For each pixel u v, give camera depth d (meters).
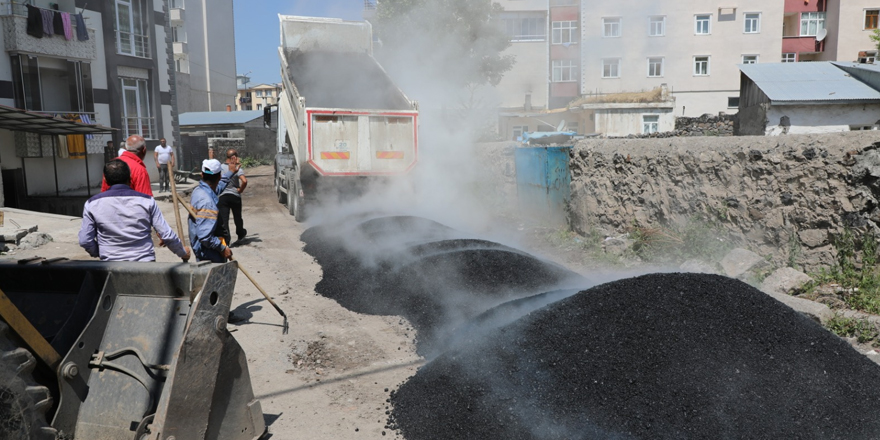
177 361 2.86
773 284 5.97
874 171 5.75
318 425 3.90
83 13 19.98
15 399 2.63
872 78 21.69
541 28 30.22
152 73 23.11
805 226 6.38
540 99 30.86
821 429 3.37
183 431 2.93
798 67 23.88
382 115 11.61
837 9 40.41
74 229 11.19
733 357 3.85
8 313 2.66
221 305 3.09
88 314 3.27
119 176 4.52
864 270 5.78
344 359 5.07
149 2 22.81
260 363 4.94
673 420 3.44
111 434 3.05
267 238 10.77
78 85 19.84
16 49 17.69
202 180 5.78
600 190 9.55
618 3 27.12
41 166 18.59
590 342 4.17
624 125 29.11
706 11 30.62
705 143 7.77
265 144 33.91
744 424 3.39
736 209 7.19
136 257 4.43
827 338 4.13
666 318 4.21
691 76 31.05
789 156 6.54
